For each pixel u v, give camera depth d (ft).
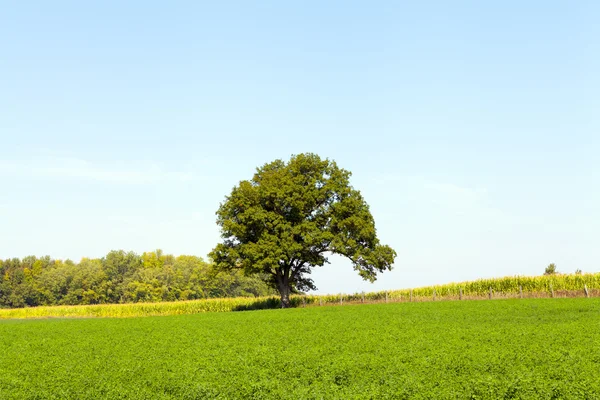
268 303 234.79
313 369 68.64
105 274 463.83
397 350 80.43
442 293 213.05
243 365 72.54
